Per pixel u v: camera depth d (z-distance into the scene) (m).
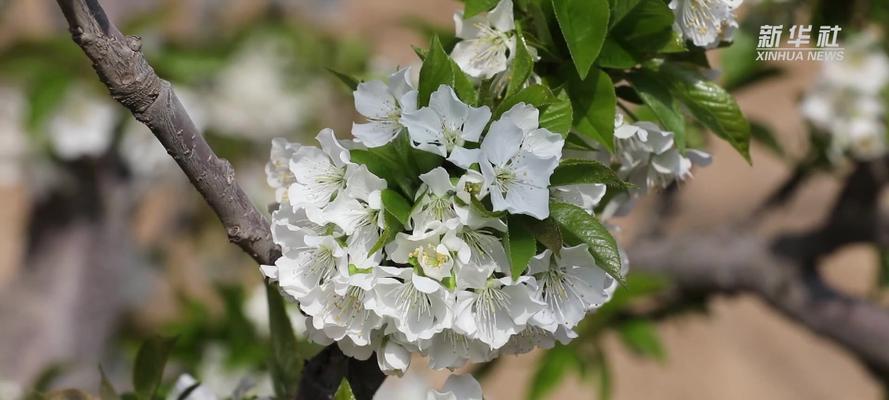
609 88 0.81
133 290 1.62
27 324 1.48
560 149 0.77
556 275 0.78
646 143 0.83
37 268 1.52
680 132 0.84
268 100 1.77
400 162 0.78
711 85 0.85
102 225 1.53
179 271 1.84
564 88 0.81
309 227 0.78
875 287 1.40
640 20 0.82
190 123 0.79
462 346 0.78
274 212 0.79
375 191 0.77
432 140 0.77
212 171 0.79
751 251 1.37
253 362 1.21
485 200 0.77
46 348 1.47
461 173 0.77
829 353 3.07
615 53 0.82
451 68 0.78
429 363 0.78
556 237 0.77
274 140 0.82
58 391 0.89
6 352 1.46
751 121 1.33
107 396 0.89
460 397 0.80
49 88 1.35
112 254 1.54
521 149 0.77
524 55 0.80
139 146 1.49
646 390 2.92
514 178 0.77
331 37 1.86
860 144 1.31
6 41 1.46
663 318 1.41
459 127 0.77
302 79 1.81
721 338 3.11
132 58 0.77
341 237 0.78
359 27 2.54
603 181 0.78
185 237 1.90
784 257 1.35
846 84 1.32
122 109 1.46
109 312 1.55
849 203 1.32
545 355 1.23
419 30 1.22
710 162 0.84
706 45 0.83
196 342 1.25
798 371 2.99
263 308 1.30
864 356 1.33
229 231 0.81
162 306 1.74
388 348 0.78
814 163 1.35
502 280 0.76
